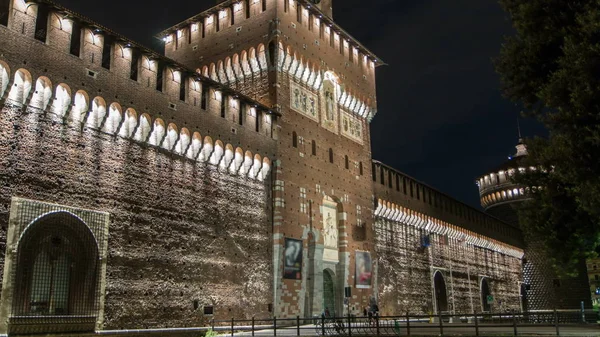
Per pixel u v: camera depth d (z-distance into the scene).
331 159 52.72
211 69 50.88
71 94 30.03
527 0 20.64
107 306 30.02
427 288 66.56
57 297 28.06
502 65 21.67
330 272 50.78
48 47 29.45
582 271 95.12
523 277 99.00
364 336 27.70
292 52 48.62
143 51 35.03
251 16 49.50
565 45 18.22
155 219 34.03
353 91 57.59
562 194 20.58
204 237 37.34
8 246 26.05
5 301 25.55
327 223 50.47
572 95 17.62
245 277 40.12
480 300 80.88
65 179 29.22
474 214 85.38
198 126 38.41
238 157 41.59
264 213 43.34
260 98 47.56
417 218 67.44
